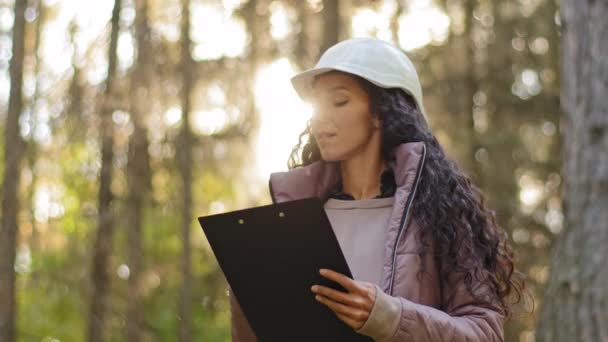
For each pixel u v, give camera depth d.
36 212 9.77
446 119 12.31
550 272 4.69
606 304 4.40
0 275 8.22
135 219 10.11
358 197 2.48
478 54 12.60
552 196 12.23
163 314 12.08
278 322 2.20
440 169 2.38
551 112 12.55
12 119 8.33
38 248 9.77
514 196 12.12
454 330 2.13
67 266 10.15
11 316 8.19
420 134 2.42
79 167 10.00
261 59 9.91
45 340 12.41
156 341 11.02
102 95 9.60
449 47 12.44
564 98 4.90
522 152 12.24
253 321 2.23
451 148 12.16
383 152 2.46
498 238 2.40
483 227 2.38
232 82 10.12
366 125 2.42
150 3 9.93
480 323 2.21
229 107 10.27
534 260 11.91
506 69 12.60
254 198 10.64
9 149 8.33
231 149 10.50
